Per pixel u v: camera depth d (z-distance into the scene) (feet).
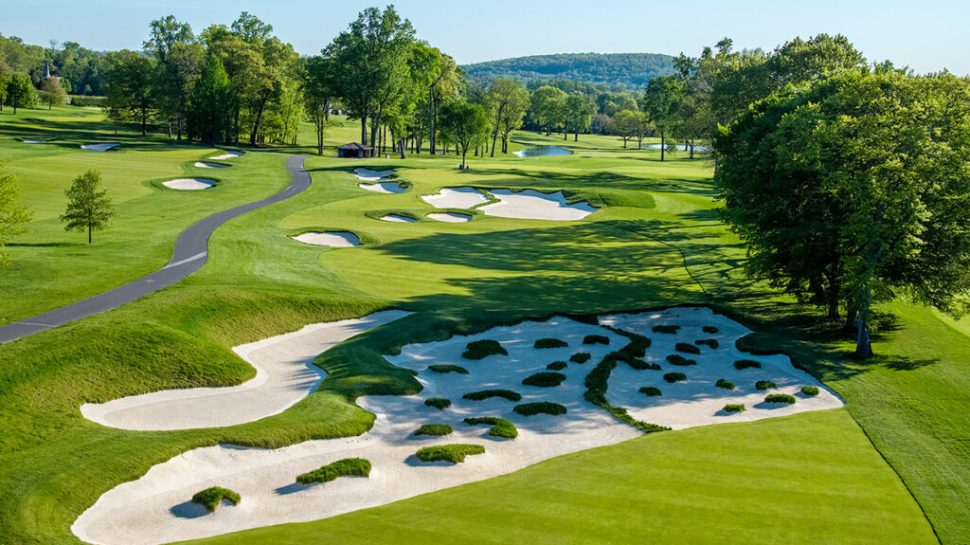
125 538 67.56
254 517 72.08
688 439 90.07
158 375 103.65
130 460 79.15
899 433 91.71
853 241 127.85
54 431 86.74
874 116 121.49
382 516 69.10
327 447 87.56
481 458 85.40
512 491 73.72
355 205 256.52
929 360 120.78
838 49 266.77
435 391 107.86
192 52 454.40
